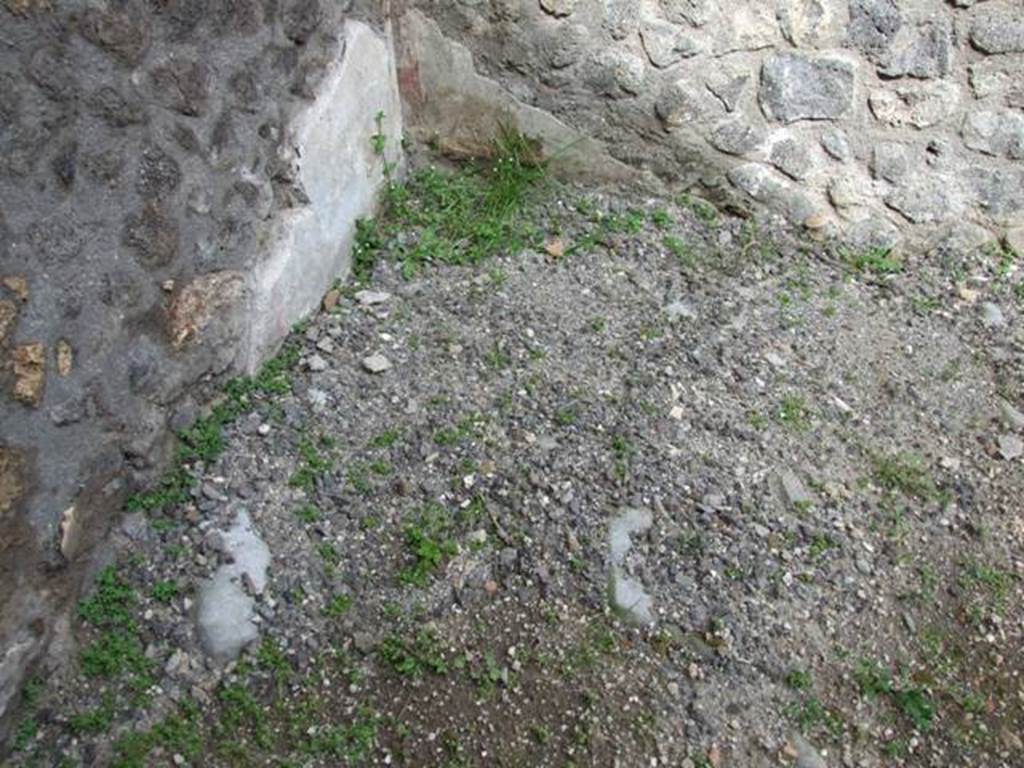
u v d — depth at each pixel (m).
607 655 2.19
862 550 2.46
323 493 2.38
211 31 2.26
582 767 2.03
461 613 2.23
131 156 2.07
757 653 2.23
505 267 3.07
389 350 2.74
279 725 2.05
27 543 1.92
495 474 2.46
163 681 2.06
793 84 3.20
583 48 3.20
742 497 2.51
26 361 1.87
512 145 3.34
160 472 2.29
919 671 2.27
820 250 3.31
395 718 2.08
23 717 1.93
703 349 2.88
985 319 3.12
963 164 3.23
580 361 2.79
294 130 2.63
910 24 3.07
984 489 2.64
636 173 3.36
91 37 1.93
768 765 2.08
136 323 2.16
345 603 2.22
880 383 2.89
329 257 2.86
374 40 3.01
